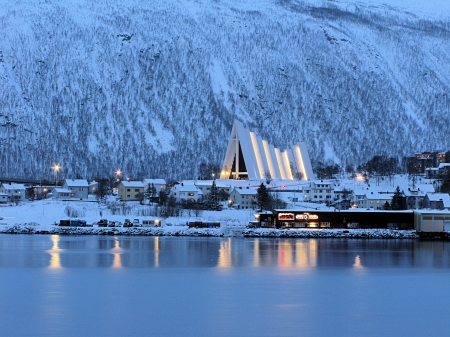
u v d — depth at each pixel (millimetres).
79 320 58719
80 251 115875
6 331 54844
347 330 56312
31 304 65500
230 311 63000
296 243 137375
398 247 130250
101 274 86312
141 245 128875
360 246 131625
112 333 54531
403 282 81875
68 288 74875
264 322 58625
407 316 61719
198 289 74750
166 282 79875
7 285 76812
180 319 59438
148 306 64875
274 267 94875
